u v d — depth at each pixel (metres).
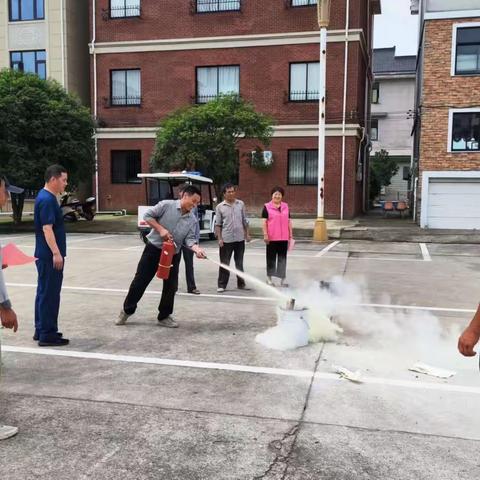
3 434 3.57
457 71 20.12
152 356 5.27
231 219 8.55
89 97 27.53
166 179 15.77
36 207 5.47
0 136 19.20
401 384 4.54
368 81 28.25
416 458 3.33
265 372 4.82
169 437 3.60
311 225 20.47
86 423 3.80
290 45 23.17
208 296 8.27
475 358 5.22
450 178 20.42
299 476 3.13
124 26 25.00
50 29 25.81
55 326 5.64
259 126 18.17
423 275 10.55
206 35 24.11
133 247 15.09
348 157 22.91
